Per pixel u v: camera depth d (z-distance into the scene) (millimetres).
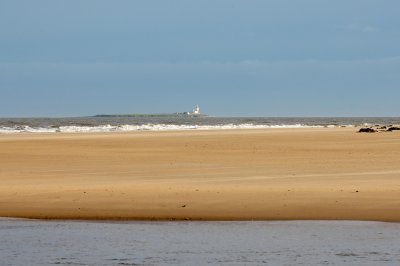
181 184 119500
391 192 106750
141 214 92125
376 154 189250
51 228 83188
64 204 99750
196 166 159625
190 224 85562
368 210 92938
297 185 116188
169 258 66188
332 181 122375
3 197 106375
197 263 64125
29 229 82438
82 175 140250
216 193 107562
